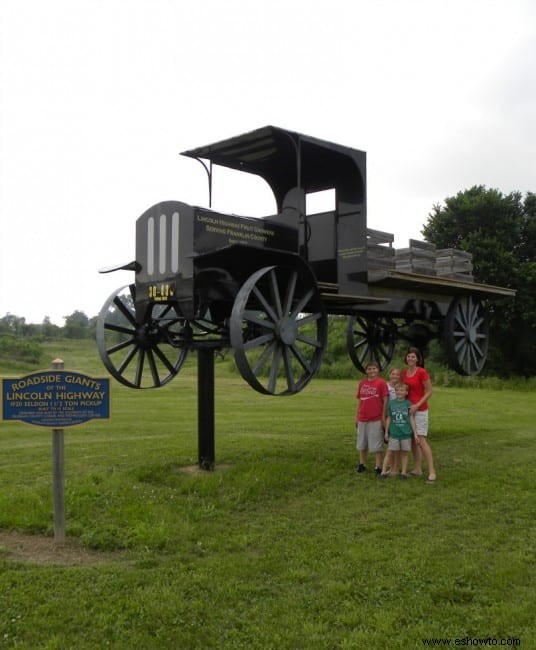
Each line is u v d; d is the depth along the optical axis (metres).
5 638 4.68
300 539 6.52
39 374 6.21
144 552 6.12
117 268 8.52
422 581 5.57
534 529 6.86
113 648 4.59
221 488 7.94
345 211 9.62
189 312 7.93
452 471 9.20
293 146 9.10
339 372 30.39
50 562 5.93
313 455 9.76
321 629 4.83
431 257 11.32
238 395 21.86
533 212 33.38
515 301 30.59
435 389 26.47
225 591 5.36
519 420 15.21
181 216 8.03
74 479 8.02
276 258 8.20
